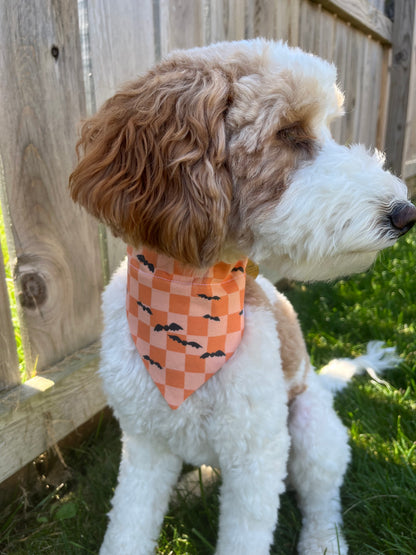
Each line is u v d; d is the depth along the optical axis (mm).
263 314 437
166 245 358
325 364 789
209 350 396
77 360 562
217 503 531
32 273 503
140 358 416
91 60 534
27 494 536
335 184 365
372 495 524
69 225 535
